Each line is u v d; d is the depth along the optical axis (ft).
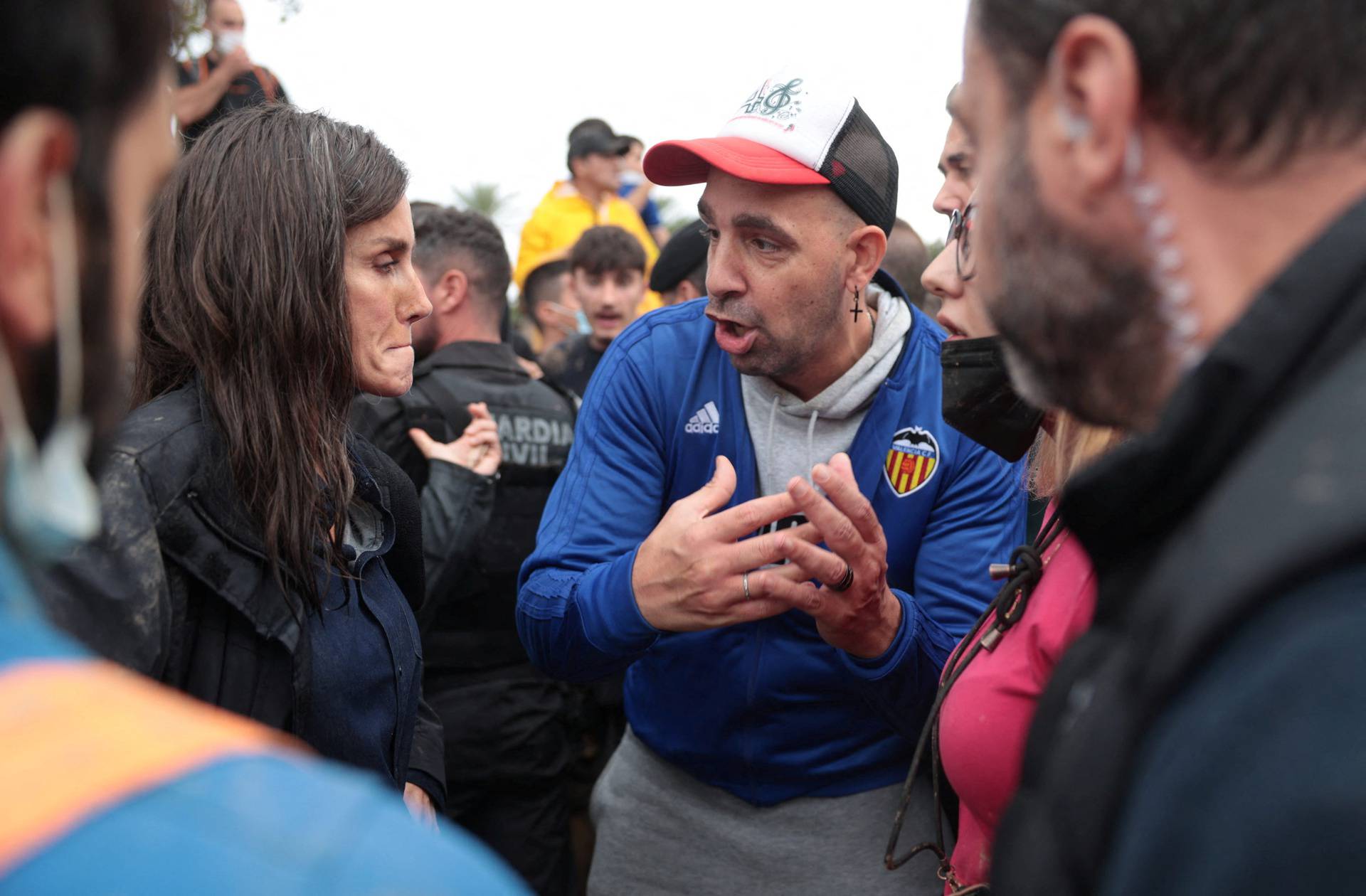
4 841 1.25
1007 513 6.15
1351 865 1.42
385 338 5.06
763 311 5.71
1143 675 1.81
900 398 6.06
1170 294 2.03
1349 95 1.85
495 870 1.49
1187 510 2.00
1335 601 1.53
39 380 1.56
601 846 6.68
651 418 6.21
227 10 8.64
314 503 4.36
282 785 1.43
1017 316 2.26
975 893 4.54
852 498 5.14
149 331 4.57
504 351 9.46
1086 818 1.89
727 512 5.25
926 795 6.21
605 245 14.74
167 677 4.09
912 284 10.86
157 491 4.06
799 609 5.49
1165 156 1.99
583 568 5.98
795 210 5.59
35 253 1.53
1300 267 1.78
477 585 8.66
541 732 8.91
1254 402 1.80
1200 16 1.88
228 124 4.61
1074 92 2.04
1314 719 1.49
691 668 6.08
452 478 8.12
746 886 6.17
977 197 2.41
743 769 6.13
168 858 1.29
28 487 1.53
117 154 1.63
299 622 4.27
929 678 5.71
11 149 1.48
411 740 5.09
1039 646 4.17
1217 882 1.53
